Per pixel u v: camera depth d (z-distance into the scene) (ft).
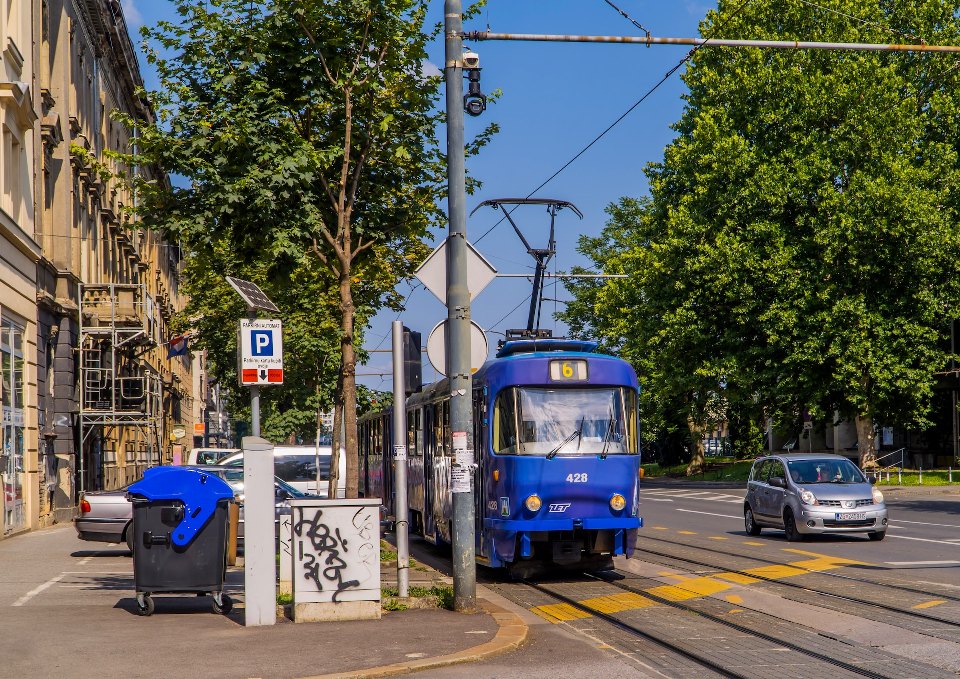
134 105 160.35
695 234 144.66
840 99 137.59
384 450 94.63
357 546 36.73
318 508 36.60
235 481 74.49
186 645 31.68
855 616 37.19
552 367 52.44
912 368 136.77
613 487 51.55
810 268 136.77
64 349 104.17
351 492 49.57
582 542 52.29
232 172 45.91
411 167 52.19
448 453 62.18
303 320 108.88
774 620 37.29
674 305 149.59
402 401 43.34
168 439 200.13
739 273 139.54
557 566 57.21
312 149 45.65
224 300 123.85
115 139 143.95
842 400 146.30
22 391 87.86
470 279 39.68
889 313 136.26
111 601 43.06
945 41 141.59
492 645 31.63
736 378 144.66
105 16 126.93
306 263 47.93
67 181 105.91
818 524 68.33
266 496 35.78
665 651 31.86
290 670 27.91
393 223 53.26
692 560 57.93
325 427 146.82
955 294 136.46
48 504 97.96
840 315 133.69
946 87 142.41
